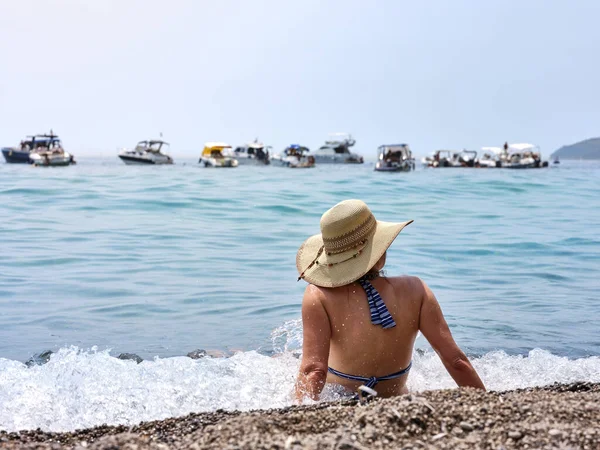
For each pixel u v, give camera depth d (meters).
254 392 4.06
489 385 4.52
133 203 16.86
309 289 3.78
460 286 8.18
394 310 3.67
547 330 6.22
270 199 18.64
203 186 23.67
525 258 10.11
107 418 3.67
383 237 3.72
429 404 2.54
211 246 10.86
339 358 3.71
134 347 5.59
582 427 2.39
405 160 55.91
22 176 30.27
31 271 8.65
